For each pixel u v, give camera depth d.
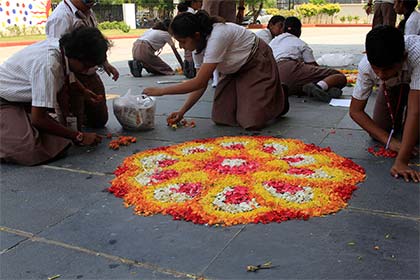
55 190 3.10
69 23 4.12
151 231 2.49
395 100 3.71
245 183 3.01
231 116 4.59
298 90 6.03
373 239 2.32
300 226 2.47
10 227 2.60
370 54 2.86
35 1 24.67
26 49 3.62
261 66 4.43
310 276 2.03
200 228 2.49
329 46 13.83
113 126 4.74
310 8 30.61
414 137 3.06
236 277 2.05
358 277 2.01
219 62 4.00
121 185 3.09
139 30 29.16
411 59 2.95
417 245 2.26
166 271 2.12
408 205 2.68
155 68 8.70
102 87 4.59
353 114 3.64
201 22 3.90
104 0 32.22
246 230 2.45
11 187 3.17
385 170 3.23
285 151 3.65
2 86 3.58
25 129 3.60
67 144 3.70
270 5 37.19
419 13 6.19
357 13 30.53
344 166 3.29
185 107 4.52
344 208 2.67
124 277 2.09
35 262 2.24
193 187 2.96
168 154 3.69
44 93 3.43
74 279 2.09
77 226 2.59
